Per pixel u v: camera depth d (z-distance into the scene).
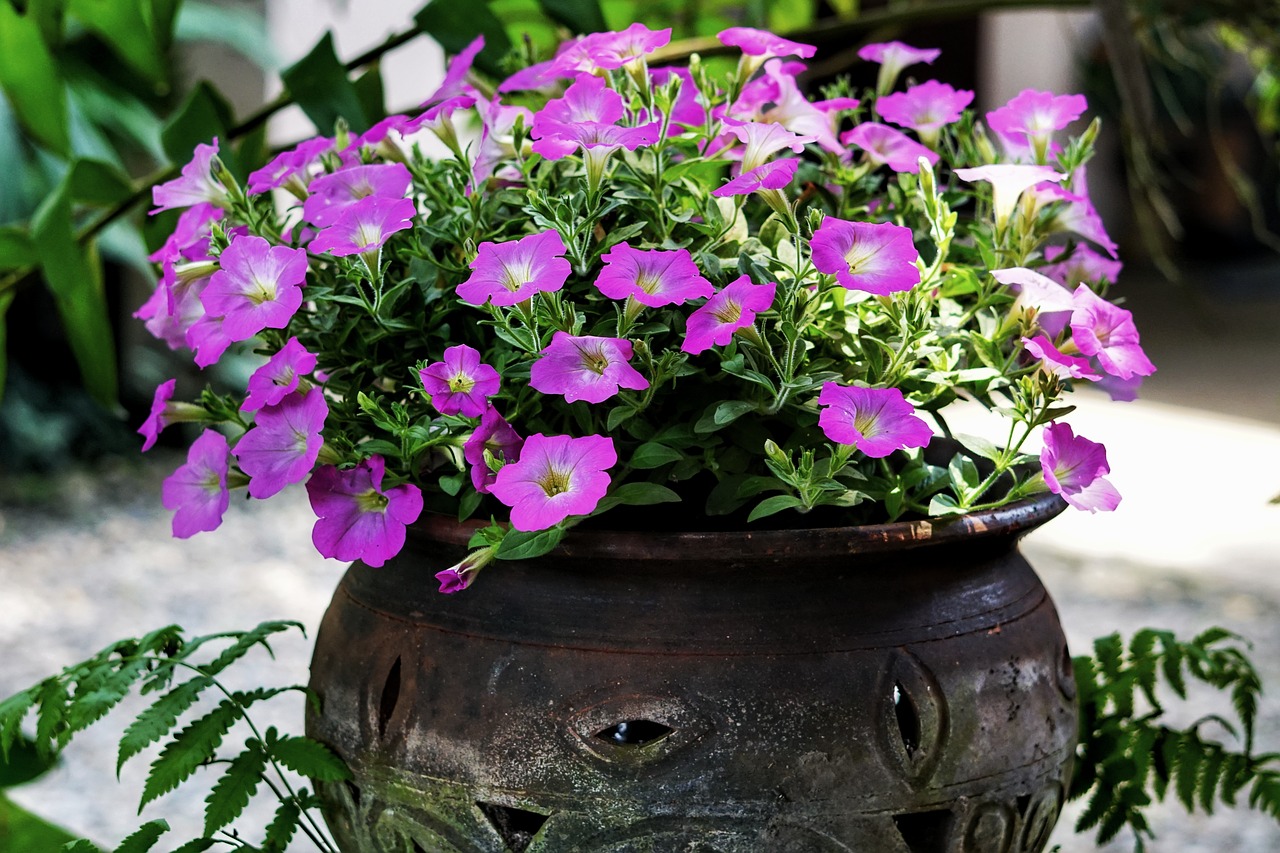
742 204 2.46
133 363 8.83
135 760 4.92
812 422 2.41
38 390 8.63
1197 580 6.73
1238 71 13.04
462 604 2.39
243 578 6.82
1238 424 9.49
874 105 2.59
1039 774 2.42
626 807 2.35
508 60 2.64
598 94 2.43
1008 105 2.54
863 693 2.36
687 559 2.34
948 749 2.37
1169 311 13.34
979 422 6.46
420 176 2.52
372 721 2.41
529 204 2.46
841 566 2.37
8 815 2.71
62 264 2.71
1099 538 7.44
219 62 8.33
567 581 2.37
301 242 2.52
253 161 2.84
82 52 6.22
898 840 2.37
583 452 2.34
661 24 3.46
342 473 2.39
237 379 8.62
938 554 2.39
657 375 2.38
